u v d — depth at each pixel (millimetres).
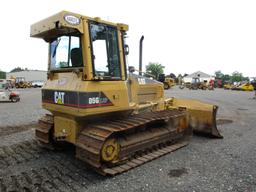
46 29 4465
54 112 5039
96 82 4348
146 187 3938
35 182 4105
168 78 37156
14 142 6484
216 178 4277
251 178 4289
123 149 4645
